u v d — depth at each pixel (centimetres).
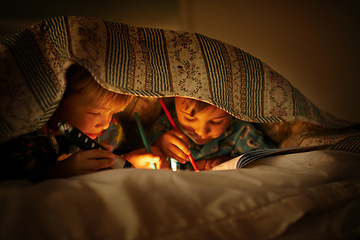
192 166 89
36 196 34
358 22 103
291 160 56
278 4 108
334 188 41
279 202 37
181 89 68
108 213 34
